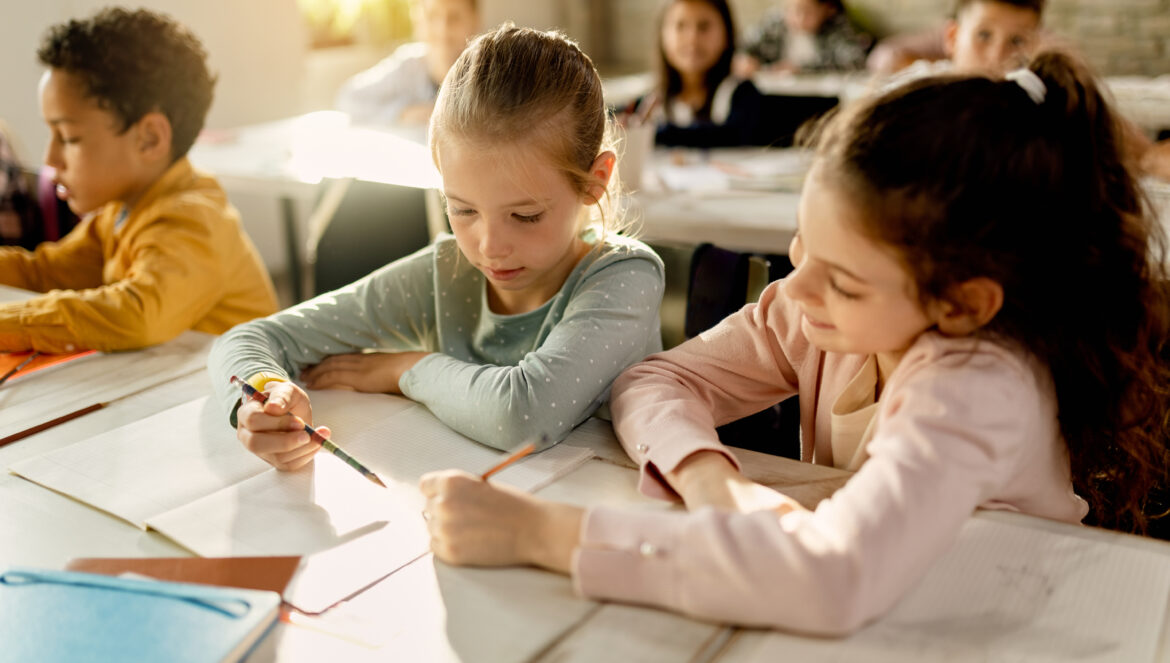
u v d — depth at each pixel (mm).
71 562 747
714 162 2648
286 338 1176
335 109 4848
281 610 694
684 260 1399
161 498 861
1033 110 727
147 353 1282
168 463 928
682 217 2066
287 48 4289
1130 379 849
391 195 2002
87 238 1749
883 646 646
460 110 1011
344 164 2674
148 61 1539
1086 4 5613
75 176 1579
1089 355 810
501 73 1012
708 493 815
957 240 708
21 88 3299
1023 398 756
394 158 2754
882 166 703
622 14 6883
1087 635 658
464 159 1014
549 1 6625
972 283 732
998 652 641
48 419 1050
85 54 1495
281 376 1063
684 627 669
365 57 5031
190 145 1646
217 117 3998
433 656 643
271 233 4250
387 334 1262
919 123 705
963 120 704
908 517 673
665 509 843
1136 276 821
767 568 653
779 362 1047
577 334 1062
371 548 775
